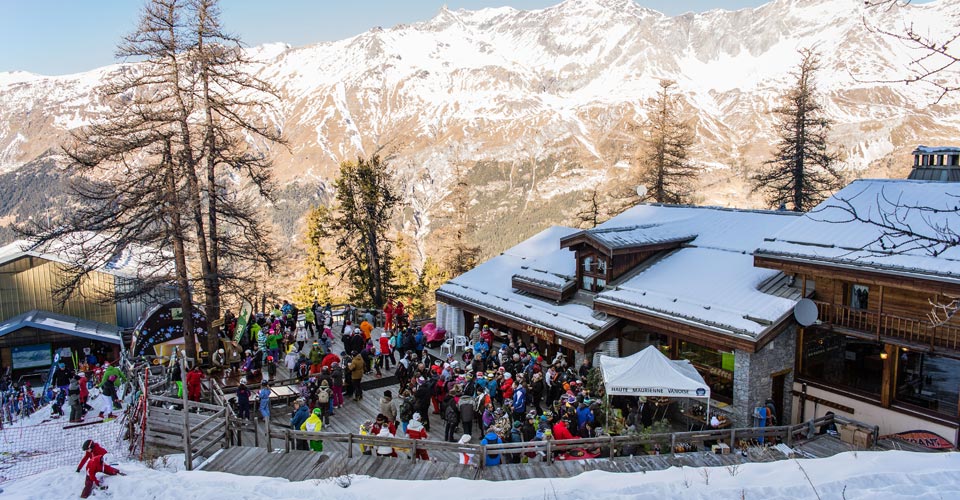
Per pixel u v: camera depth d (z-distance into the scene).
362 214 41.56
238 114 25.64
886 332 18.39
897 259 17.27
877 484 12.67
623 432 17.59
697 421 19.97
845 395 19.42
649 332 24.67
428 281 64.06
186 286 24.80
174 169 24.06
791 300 20.09
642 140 47.03
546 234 34.69
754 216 27.47
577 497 13.05
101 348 37.22
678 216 30.38
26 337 35.00
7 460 18.05
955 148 24.14
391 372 25.58
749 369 19.27
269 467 16.03
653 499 12.73
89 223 23.25
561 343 23.86
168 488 14.71
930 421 17.56
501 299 28.53
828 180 38.50
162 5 23.27
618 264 25.27
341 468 15.61
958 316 17.16
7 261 36.41
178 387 20.97
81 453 18.55
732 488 12.92
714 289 21.97
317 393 20.97
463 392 19.91
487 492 13.52
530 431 17.19
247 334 27.17
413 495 13.59
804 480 13.18
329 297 51.00
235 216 25.23
